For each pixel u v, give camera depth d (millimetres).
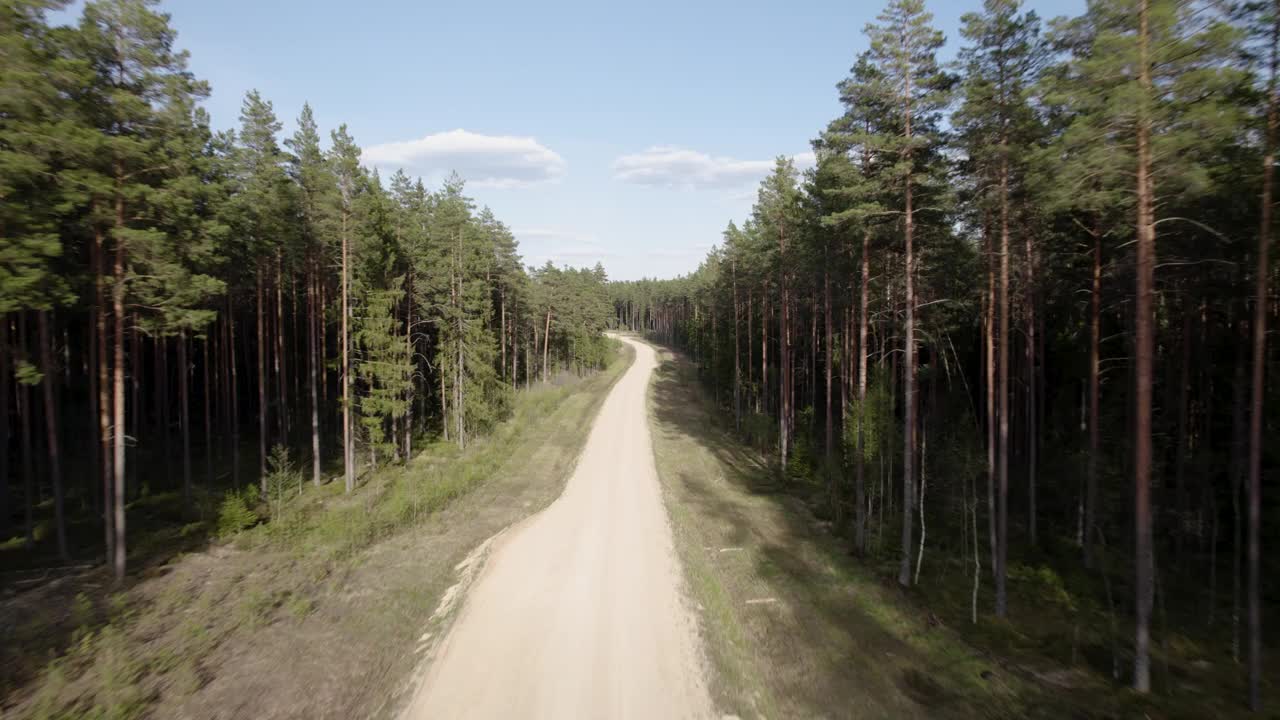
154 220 17625
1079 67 11750
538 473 33031
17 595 15867
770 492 30062
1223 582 19359
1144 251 12062
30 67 14086
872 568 19812
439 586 17297
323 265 31922
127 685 11453
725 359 53875
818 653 13570
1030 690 12422
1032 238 19312
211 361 43375
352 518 23172
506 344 59031
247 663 12445
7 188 13844
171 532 22453
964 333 34375
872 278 21125
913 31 16984
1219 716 11695
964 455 23312
